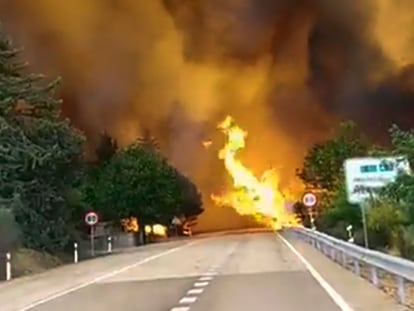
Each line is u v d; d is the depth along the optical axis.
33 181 43.31
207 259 36.16
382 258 17.75
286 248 45.06
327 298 16.75
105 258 44.88
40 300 19.78
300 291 18.59
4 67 44.97
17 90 44.47
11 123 43.72
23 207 42.25
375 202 30.91
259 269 27.52
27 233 43.50
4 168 41.94
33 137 44.81
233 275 25.05
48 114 46.19
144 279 25.25
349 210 45.25
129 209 81.44
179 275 26.36
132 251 55.12
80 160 47.75
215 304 16.36
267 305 15.80
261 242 57.44
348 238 40.75
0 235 37.38
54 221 46.16
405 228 30.77
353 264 26.02
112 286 23.08
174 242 72.06
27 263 38.78
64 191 47.12
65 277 29.17
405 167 23.53
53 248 45.97
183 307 15.93
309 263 29.98
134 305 16.98
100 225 70.50
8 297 21.69
